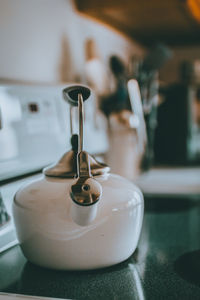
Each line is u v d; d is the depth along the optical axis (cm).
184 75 175
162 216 82
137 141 121
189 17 124
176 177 127
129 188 49
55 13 100
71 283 45
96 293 42
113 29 143
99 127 110
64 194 44
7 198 64
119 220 45
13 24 81
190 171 140
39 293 42
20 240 49
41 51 93
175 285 44
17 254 57
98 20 127
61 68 103
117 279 46
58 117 85
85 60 119
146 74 129
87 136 99
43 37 94
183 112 153
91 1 112
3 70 77
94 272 48
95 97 106
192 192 106
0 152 66
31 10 88
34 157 75
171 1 104
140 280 45
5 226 59
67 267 46
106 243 45
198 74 174
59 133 85
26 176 72
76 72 113
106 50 137
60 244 44
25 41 86
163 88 156
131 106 121
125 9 111
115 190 47
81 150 45
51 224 43
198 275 47
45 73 95
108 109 119
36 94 78
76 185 41
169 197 103
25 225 46
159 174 134
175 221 78
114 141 117
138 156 126
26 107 74
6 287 44
